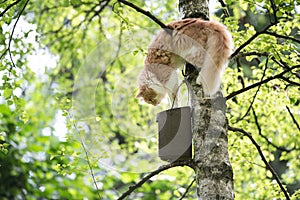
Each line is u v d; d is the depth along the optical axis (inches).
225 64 183.9
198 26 183.6
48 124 326.3
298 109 255.4
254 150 221.0
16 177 340.2
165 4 293.7
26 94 319.6
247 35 189.5
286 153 271.4
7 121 335.9
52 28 315.9
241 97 228.7
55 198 357.7
